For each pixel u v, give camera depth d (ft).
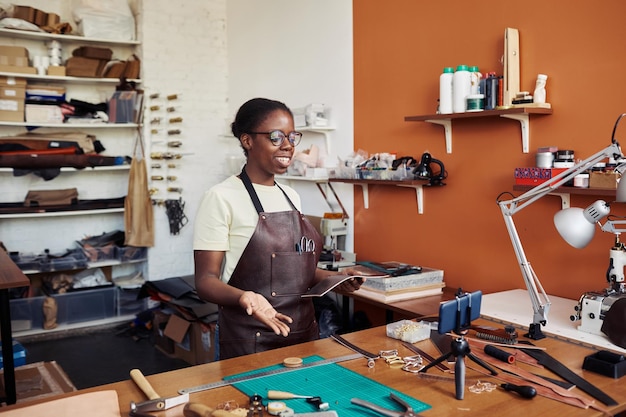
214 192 7.24
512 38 9.98
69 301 17.92
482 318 8.34
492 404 5.19
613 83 8.87
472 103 10.34
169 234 19.47
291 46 16.35
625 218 8.84
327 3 14.73
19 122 17.08
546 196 9.89
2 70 16.87
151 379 5.82
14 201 18.35
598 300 7.29
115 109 18.39
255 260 7.26
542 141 9.93
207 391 5.52
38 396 10.34
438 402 5.24
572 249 9.59
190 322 14.57
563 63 9.54
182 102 19.49
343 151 14.46
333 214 14.34
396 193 12.92
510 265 10.61
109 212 19.86
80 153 18.04
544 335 7.35
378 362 6.30
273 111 7.30
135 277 19.53
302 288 7.54
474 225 11.21
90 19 18.15
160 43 18.98
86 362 15.24
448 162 11.65
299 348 6.81
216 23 19.93
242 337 7.37
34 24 17.38
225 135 20.29
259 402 5.11
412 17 12.19
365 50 13.52
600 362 5.99
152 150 19.06
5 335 10.00
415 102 12.25
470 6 10.98
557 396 5.36
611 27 8.85
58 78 17.60
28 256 17.81
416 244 12.51
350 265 12.65
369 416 4.95
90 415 4.86
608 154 6.93
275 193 7.65
